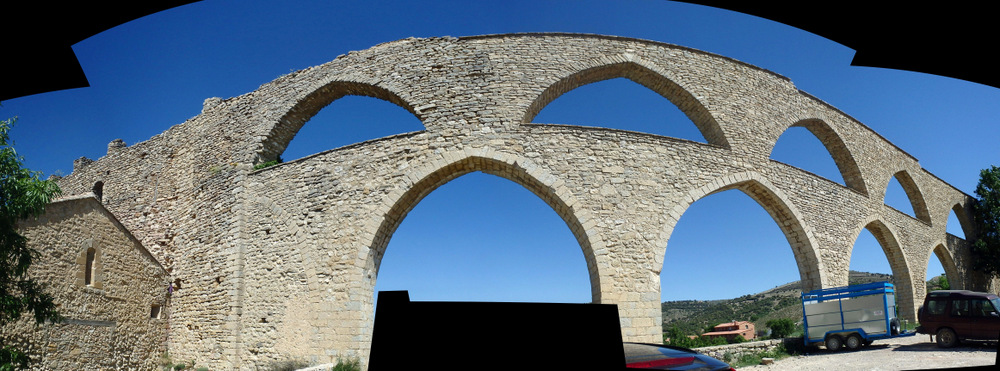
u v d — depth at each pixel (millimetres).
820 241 23047
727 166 21219
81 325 16578
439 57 20719
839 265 23625
